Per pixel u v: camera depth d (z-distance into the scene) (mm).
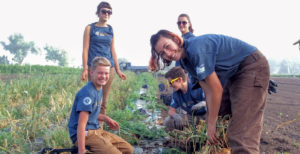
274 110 6273
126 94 8078
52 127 4066
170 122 3740
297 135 3898
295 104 7270
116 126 3271
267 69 2387
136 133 3895
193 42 2309
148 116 5453
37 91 6465
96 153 2650
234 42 2404
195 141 3123
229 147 2557
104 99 4168
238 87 2408
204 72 2223
